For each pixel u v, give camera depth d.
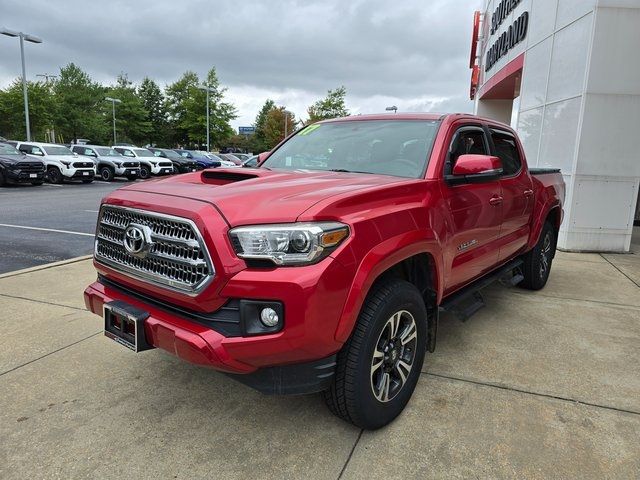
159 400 3.05
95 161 24.94
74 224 10.18
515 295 5.48
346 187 2.64
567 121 8.50
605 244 8.31
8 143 21.41
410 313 2.84
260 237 2.21
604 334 4.29
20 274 5.84
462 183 3.36
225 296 2.25
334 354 2.44
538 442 2.68
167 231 2.46
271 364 2.30
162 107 72.75
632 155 8.00
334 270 2.24
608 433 2.78
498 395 3.19
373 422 2.67
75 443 2.61
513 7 13.34
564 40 8.67
